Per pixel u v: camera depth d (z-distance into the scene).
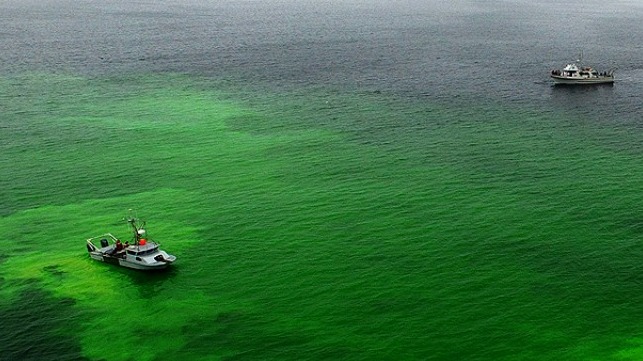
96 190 97.56
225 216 87.56
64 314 65.00
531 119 135.62
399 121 133.62
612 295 67.38
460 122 133.00
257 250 77.94
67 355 58.69
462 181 98.69
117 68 189.00
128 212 89.31
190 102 150.38
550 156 110.50
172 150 115.62
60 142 119.81
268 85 168.62
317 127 129.62
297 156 111.75
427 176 100.94
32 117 136.38
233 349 59.41
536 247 77.62
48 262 75.44
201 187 98.19
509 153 112.12
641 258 74.81
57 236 82.19
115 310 65.81
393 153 112.56
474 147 115.62
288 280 71.06
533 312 64.50
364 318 63.78
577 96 157.38
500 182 98.25
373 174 102.19
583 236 80.38
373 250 77.25
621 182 97.88
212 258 76.19
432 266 73.44
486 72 187.62
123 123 132.75
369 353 58.34
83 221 86.56
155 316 64.75
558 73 171.25
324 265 74.00
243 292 68.94
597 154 111.75
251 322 63.50
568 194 93.38
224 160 110.12
